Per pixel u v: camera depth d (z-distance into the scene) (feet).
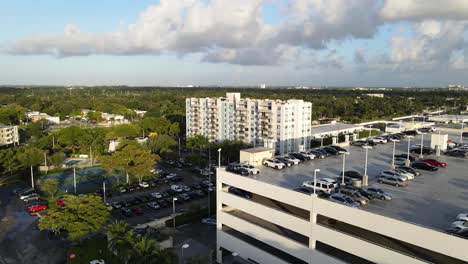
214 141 507.71
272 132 433.48
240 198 185.88
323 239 149.18
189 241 215.10
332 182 171.22
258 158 222.89
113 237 169.89
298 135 443.73
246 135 465.88
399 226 127.03
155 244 153.07
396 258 128.06
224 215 195.62
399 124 414.41
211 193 305.12
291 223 161.48
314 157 237.04
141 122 606.96
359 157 240.32
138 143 444.14
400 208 147.84
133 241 150.30
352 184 177.17
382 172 188.65
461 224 126.52
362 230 151.12
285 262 164.25
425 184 179.11
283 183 181.57
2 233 224.74
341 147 269.03
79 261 185.16
